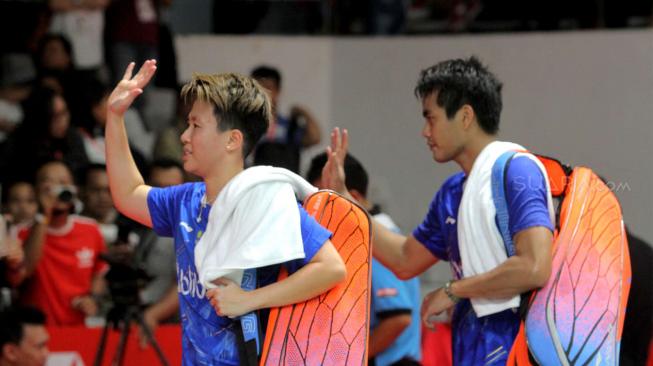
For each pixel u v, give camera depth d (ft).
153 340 37.78
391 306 33.01
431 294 25.53
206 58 63.93
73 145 52.47
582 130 58.44
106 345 40.42
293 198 22.17
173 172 44.62
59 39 58.13
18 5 60.90
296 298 21.81
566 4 60.49
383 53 62.18
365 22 63.87
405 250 28.78
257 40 63.72
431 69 26.73
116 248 38.09
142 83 23.45
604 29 59.98
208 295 21.88
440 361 43.09
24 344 38.60
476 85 26.16
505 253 24.99
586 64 58.59
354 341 22.13
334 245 22.65
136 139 58.29
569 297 24.62
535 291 24.68
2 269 40.14
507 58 59.82
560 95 58.80
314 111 62.64
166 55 62.28
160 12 62.64
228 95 22.31
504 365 25.13
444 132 26.40
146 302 40.55
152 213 23.62
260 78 55.47
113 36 60.80
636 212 55.83
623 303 25.14
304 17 65.41
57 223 43.75
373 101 62.18
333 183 28.48
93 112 55.98
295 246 21.65
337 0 64.54
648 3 59.67
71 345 40.40
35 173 45.96
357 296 22.41
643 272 31.76
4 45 60.64
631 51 57.88
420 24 63.41
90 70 60.08
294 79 63.26
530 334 24.48
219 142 22.35
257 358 21.80
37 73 58.08
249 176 21.93
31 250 41.98
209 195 22.77
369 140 61.93
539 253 24.02
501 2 61.82
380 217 33.37
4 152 49.70
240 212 21.74
